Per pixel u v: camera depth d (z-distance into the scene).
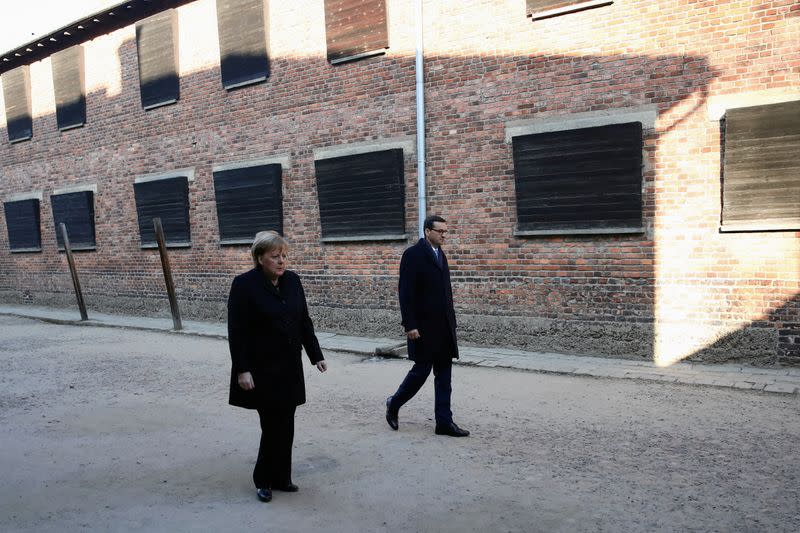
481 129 9.77
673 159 8.26
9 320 16.19
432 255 5.68
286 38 12.21
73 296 17.72
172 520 4.01
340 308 11.70
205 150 13.86
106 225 16.45
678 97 8.19
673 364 8.25
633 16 8.45
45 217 18.25
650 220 8.45
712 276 8.05
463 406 6.62
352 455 5.18
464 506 4.11
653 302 8.46
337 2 11.27
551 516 3.93
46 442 5.75
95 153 16.48
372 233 11.09
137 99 15.23
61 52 16.84
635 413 6.16
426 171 10.38
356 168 11.20
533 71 9.26
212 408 6.84
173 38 14.12
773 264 7.68
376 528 3.82
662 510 3.98
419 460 5.02
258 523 3.93
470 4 9.80
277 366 4.24
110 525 3.96
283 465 4.36
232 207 13.28
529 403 6.66
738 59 7.79
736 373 7.57
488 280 9.80
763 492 4.23
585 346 8.99
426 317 5.66
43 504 4.33
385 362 9.20
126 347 11.25
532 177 9.23
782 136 7.48
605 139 8.63
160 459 5.21
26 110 18.27
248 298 4.21
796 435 5.37
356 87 11.23
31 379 8.62
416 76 10.34
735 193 7.77
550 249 9.23
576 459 4.95
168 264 12.76
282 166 12.45
